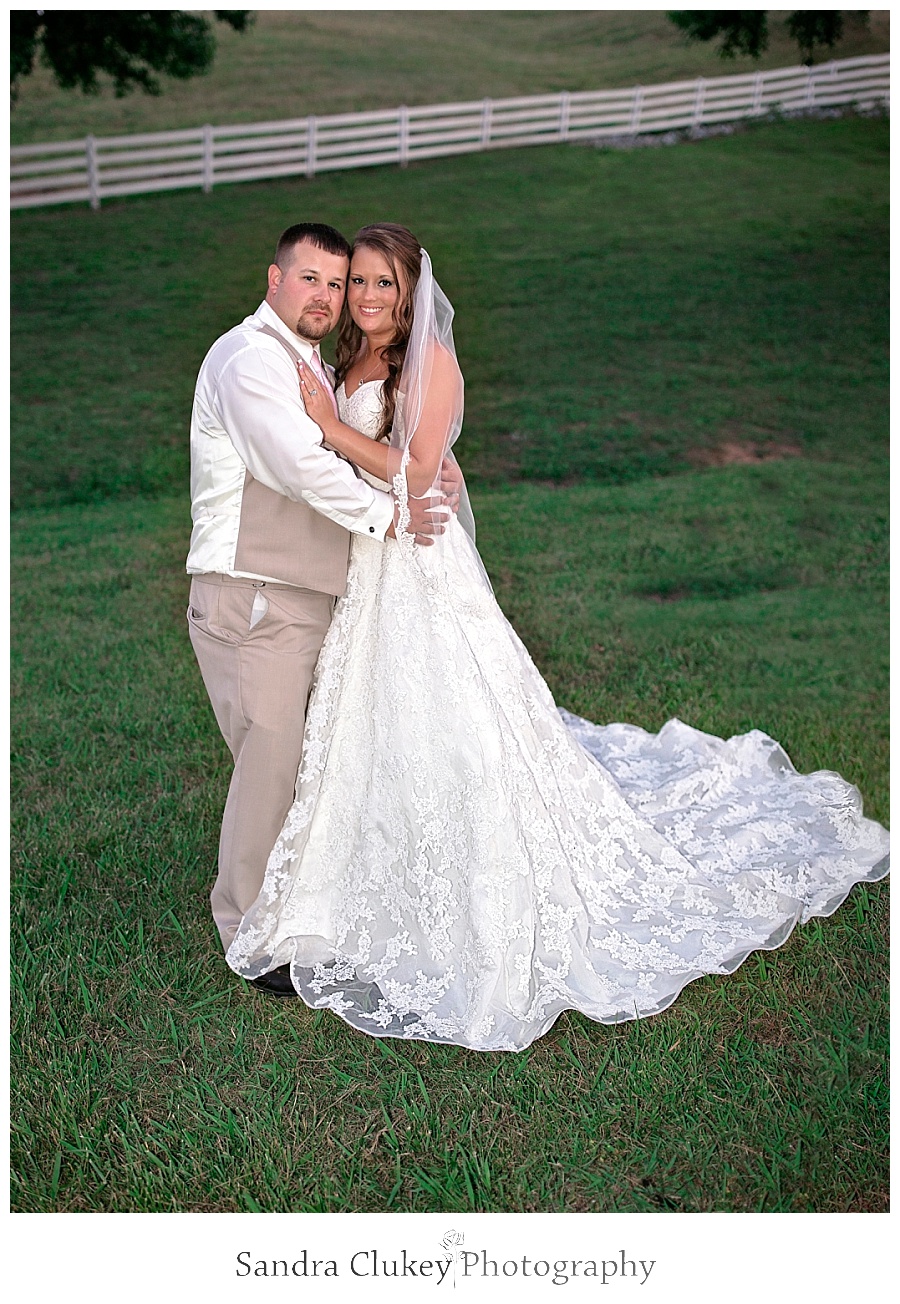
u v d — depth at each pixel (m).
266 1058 3.04
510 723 3.39
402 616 3.24
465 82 21.73
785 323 13.52
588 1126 2.78
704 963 3.31
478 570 3.43
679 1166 2.70
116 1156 2.74
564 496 8.91
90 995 3.26
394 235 3.14
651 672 5.52
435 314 3.21
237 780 3.31
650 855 3.68
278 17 24.34
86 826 4.11
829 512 8.52
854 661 5.82
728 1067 2.97
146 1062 3.04
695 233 16.28
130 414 11.23
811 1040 3.07
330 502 3.09
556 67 22.55
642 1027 3.11
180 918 3.60
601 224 16.61
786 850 3.87
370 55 22.92
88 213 16.88
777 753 4.41
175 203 17.14
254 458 3.09
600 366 12.35
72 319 13.62
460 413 3.25
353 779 3.34
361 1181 2.66
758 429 10.77
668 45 22.77
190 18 16.09
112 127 19.41
